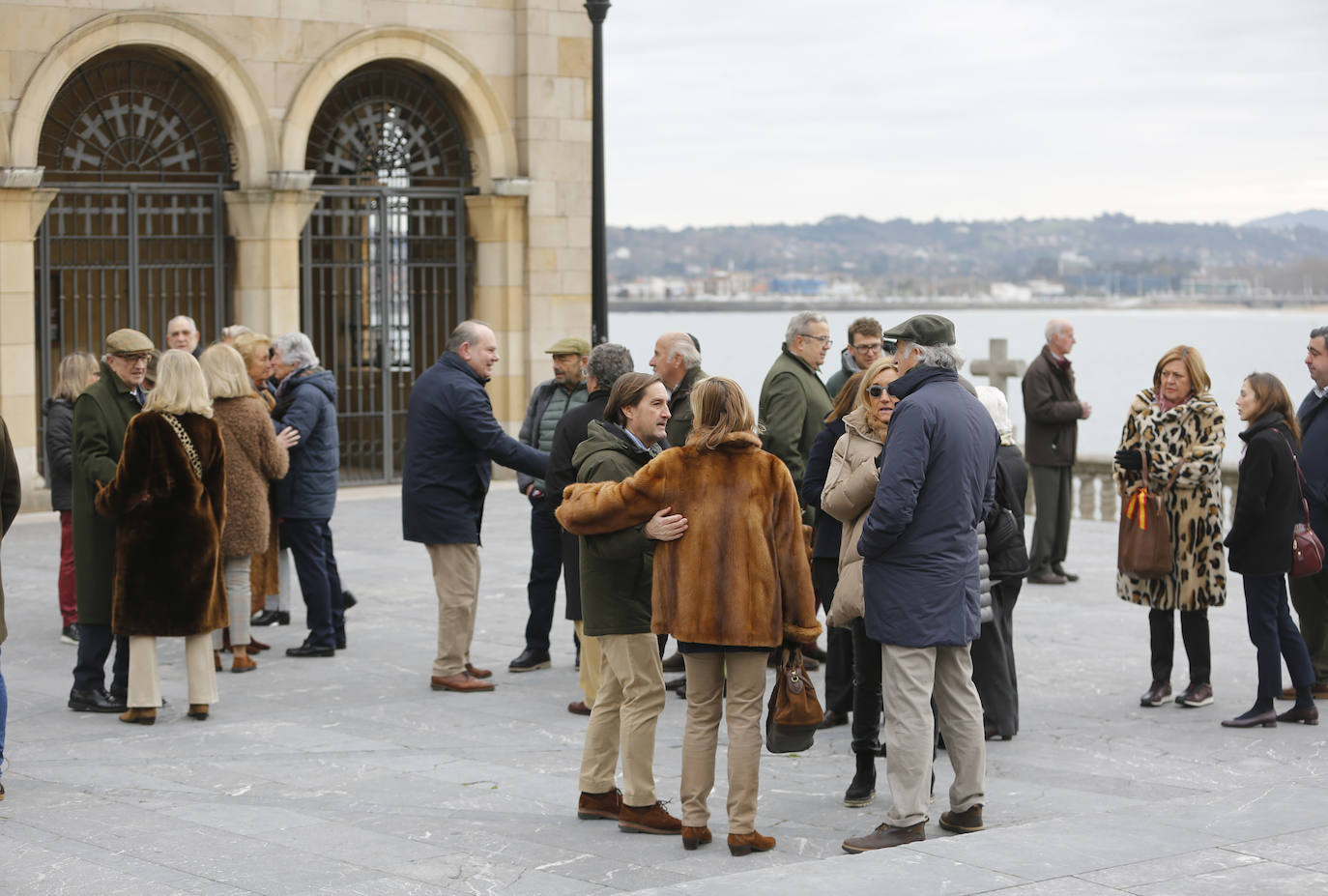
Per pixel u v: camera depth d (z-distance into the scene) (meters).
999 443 7.61
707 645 5.91
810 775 7.23
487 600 11.91
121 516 8.08
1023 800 6.73
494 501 17.73
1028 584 12.80
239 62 17.28
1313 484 8.65
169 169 18.47
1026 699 8.84
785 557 5.93
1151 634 8.70
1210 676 8.83
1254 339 96.50
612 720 6.40
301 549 9.85
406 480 8.99
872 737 6.65
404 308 19.31
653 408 6.39
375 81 18.77
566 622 11.11
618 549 6.02
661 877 5.61
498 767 7.32
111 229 17.45
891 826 5.96
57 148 17.16
